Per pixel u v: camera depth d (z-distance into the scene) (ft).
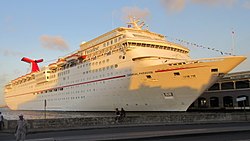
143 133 61.93
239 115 96.94
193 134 59.52
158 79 128.06
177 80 122.93
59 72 212.43
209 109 197.26
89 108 171.01
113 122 85.76
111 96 151.94
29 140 54.03
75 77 187.73
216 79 118.21
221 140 50.03
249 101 181.47
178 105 125.80
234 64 113.60
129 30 159.12
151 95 132.36
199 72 117.91
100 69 161.58
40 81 241.35
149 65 132.05
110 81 152.25
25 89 284.82
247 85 184.96
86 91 173.17
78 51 188.14
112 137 56.59
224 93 198.49
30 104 269.44
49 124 79.20
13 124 78.18
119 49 148.97
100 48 165.68
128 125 82.89
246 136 55.42
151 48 147.64
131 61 140.97
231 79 193.67
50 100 224.94
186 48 167.12
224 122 89.51
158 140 52.31
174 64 122.72
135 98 139.03
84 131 72.02
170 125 83.46
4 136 65.05
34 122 77.61
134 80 137.28
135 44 144.77
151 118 89.45
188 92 121.80
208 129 67.46
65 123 81.05
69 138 56.34
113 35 157.17
